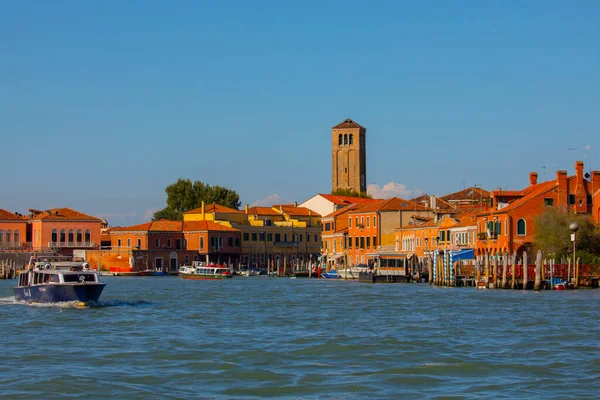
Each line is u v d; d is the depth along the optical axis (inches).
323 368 1646.2
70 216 6963.6
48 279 2856.8
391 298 3267.7
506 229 4229.8
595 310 2623.0
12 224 6939.0
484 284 3777.1
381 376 1565.0
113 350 1855.3
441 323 2330.2
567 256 3811.5
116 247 6884.8
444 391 1446.9
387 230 5767.7
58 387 1467.8
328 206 7573.8
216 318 2518.5
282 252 7317.9
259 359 1743.4
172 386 1487.5
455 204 5944.9
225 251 6973.4
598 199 4178.2
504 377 1551.4
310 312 2714.1
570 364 1668.3
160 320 2450.8
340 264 6245.1
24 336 2081.7
